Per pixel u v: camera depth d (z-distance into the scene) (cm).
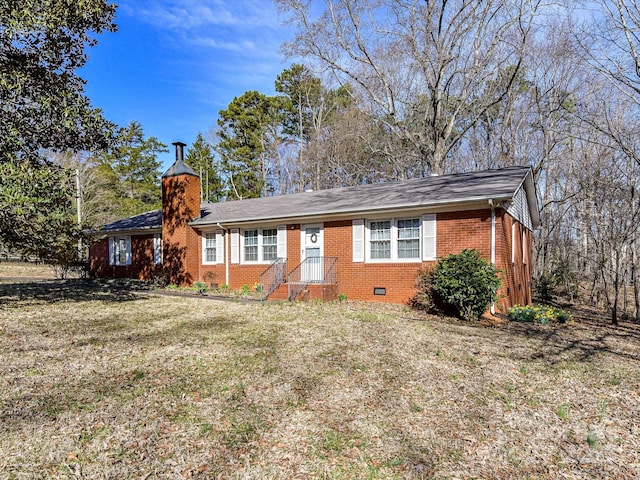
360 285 1208
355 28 2022
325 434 369
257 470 312
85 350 609
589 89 1675
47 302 1077
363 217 1205
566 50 1277
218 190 4119
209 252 1602
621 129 1177
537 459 340
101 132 1034
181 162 1656
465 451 348
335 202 1332
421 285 1023
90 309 986
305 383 490
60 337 686
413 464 326
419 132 2156
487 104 2036
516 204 1226
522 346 701
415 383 501
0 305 1000
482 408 437
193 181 1623
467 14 1805
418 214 1120
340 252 1252
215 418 394
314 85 3450
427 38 1875
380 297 1170
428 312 1005
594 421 415
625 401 469
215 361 566
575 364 609
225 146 3775
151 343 659
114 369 525
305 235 1329
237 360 571
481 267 897
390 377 518
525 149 2264
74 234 1061
